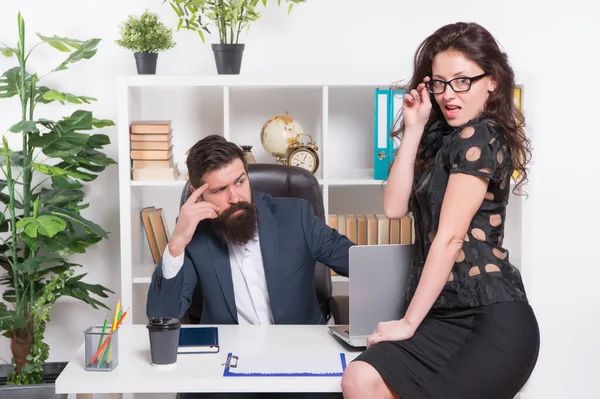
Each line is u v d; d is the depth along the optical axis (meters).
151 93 3.69
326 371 2.01
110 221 3.73
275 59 3.65
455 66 2.10
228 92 3.31
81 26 3.61
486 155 2.04
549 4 3.64
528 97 3.30
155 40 3.32
